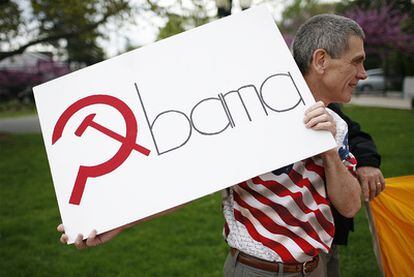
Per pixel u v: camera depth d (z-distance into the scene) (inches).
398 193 128.9
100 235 96.5
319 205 94.0
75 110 101.6
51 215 319.6
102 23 661.3
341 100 101.4
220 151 94.0
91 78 102.5
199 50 100.0
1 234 280.1
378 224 130.7
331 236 95.3
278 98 94.4
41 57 1562.5
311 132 90.8
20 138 791.7
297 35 103.2
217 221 286.5
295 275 93.7
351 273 201.6
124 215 94.4
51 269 226.2
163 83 100.0
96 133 99.9
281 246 92.6
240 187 97.1
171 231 271.7
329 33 95.6
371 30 719.7
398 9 691.4
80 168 98.3
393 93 1480.1
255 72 96.8
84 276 218.1
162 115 98.3
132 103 100.0
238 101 96.0
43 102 102.6
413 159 403.9
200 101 97.6
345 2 882.1
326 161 91.3
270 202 93.9
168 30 521.3
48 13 670.5
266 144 92.4
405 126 626.2
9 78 1439.5
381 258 126.0
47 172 479.2
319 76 99.2
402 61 1248.2
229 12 350.3
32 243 263.0
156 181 95.0
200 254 234.7
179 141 96.3
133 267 224.4
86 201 96.7
